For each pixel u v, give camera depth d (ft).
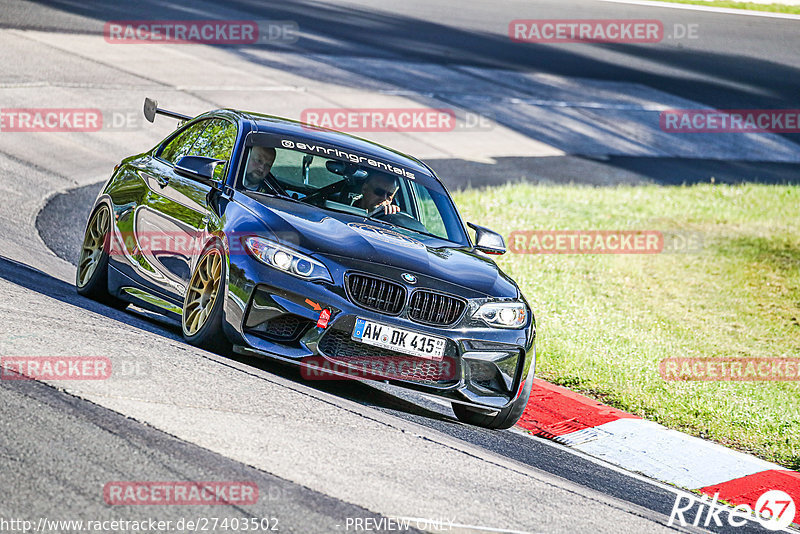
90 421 53.21
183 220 81.56
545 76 338.34
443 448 65.21
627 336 118.83
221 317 73.00
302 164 85.51
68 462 47.50
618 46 414.21
